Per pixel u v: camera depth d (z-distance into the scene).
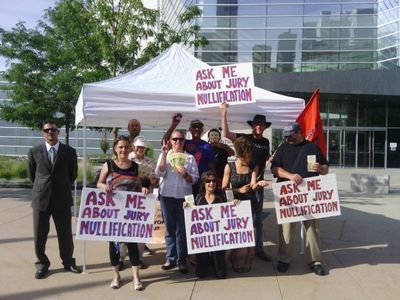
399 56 31.67
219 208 6.20
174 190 6.51
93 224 5.87
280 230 6.77
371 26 32.72
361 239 9.04
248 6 33.19
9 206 12.84
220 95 7.00
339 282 6.27
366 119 34.75
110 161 6.12
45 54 19.66
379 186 17.75
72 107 19.45
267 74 30.86
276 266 6.98
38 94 19.44
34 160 6.38
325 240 8.94
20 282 6.12
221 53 33.34
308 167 6.61
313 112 7.57
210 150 7.08
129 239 5.93
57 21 18.06
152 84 7.46
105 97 6.80
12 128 41.53
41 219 6.36
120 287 5.95
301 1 32.91
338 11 33.00
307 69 33.16
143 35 13.79
